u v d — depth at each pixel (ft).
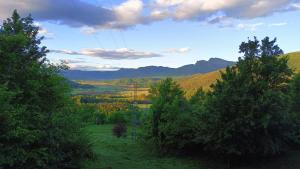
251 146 119.03
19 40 72.13
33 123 69.00
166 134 136.15
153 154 141.59
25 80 72.79
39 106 74.33
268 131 120.06
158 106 139.85
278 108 116.37
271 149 119.14
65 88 79.87
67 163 78.74
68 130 77.36
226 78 123.65
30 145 67.46
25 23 80.38
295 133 134.72
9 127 60.95
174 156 138.62
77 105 87.81
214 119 117.29
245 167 126.00
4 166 61.87
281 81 126.11
